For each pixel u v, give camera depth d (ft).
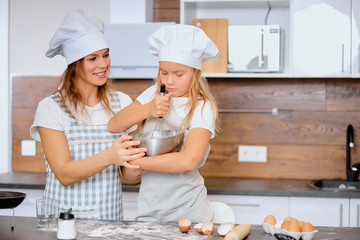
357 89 10.03
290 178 10.23
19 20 10.66
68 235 4.77
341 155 10.10
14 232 5.08
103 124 6.23
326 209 8.68
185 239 4.84
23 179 9.61
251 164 10.34
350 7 9.07
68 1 10.52
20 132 10.73
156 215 6.06
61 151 5.88
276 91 10.24
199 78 5.92
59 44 6.15
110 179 6.18
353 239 4.89
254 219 8.82
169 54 5.59
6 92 10.69
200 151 5.49
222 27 9.37
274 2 9.61
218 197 8.90
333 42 9.12
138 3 9.96
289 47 10.14
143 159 5.38
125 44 9.42
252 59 9.32
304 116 10.18
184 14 9.61
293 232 4.75
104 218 6.12
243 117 10.34
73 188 6.06
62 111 6.06
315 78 10.13
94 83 6.06
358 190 8.89
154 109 5.44
